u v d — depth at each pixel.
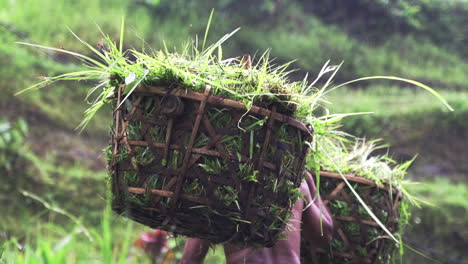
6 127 7.99
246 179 1.88
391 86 17.61
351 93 16.45
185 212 1.89
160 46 13.62
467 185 12.63
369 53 18.86
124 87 1.95
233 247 2.35
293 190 2.01
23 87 9.88
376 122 13.92
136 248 3.85
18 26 12.75
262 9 17.41
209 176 1.86
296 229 2.39
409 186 11.38
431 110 14.80
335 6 20.47
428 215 10.39
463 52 21.45
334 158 3.24
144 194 1.88
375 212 3.15
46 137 8.93
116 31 13.65
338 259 3.11
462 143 14.23
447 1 22.33
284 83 2.07
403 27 20.77
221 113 1.87
